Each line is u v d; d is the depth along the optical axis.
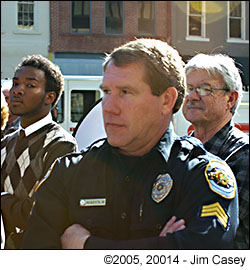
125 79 1.56
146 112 1.58
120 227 1.59
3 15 17.70
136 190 1.62
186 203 1.55
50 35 18.08
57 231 1.67
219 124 2.59
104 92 1.64
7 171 2.56
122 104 1.57
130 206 1.61
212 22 19.42
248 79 19.80
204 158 1.64
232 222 1.57
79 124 3.88
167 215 1.56
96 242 1.55
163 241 1.49
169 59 1.64
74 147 2.53
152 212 1.56
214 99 2.57
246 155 2.31
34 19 18.02
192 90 2.61
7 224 2.40
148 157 1.64
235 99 2.63
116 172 1.65
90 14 18.39
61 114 10.70
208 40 19.36
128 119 1.57
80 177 1.69
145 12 18.88
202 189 1.56
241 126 10.59
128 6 18.66
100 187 1.65
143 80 1.57
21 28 17.94
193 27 19.30
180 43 19.08
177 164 1.62
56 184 1.73
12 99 2.62
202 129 2.64
